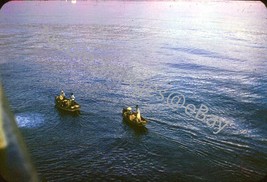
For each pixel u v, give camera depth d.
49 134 20.11
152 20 125.38
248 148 19.20
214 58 51.28
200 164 17.19
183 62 47.75
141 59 50.12
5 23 101.50
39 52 53.34
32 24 100.06
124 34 82.25
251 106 26.97
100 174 15.77
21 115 23.06
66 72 39.47
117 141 19.58
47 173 15.21
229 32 89.75
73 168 16.19
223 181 15.45
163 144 19.52
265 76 38.78
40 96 28.48
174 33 85.94
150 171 16.42
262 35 82.69
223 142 19.89
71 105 23.98
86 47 60.91
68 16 140.62
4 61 44.22
